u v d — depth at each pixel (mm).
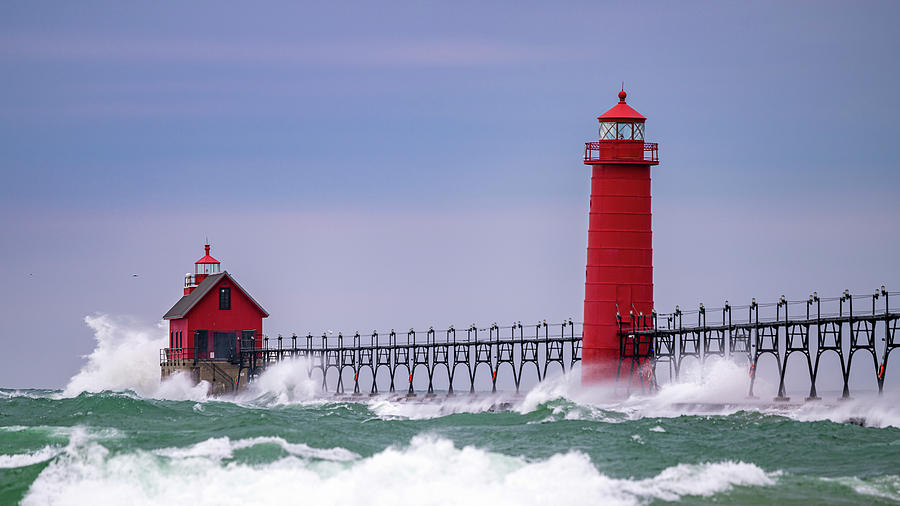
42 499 85062
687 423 131125
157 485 87375
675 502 83438
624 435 119125
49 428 124500
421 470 90188
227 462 94375
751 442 112000
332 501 83250
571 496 84250
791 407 143000
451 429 130250
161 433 118000
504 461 93188
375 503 82562
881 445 108062
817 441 111875
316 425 129625
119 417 144500
